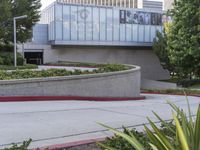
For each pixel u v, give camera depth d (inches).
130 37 2215.8
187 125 132.6
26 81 680.4
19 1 1729.8
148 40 2273.6
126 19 2199.8
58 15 2033.7
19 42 1827.0
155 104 677.3
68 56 2150.6
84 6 2089.1
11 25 1707.7
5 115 461.1
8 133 344.2
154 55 2377.0
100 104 645.9
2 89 653.3
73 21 2065.7
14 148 229.6
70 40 2060.8
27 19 1742.1
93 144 281.3
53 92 723.4
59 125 392.5
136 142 130.1
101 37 2133.4
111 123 412.8
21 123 402.6
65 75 778.2
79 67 1558.8
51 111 509.7
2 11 1616.6
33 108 539.2
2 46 1761.8
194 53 1465.3
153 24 2285.9
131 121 430.3
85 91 789.2
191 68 1585.9
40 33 2176.4
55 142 305.1
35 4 1814.7
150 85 2087.8
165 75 2406.5
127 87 921.5
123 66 1035.3
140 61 2332.7
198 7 1504.7
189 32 1512.1
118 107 593.3
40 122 411.8
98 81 821.2
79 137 328.5
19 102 626.2
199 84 1660.9
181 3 1567.4
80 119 439.8
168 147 123.4
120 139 238.8
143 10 2251.5
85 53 2171.5
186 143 115.6
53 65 1791.3
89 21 2100.1
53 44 2064.5
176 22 1590.8
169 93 1197.7
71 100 717.3
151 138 130.0
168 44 1669.5
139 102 753.0
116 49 2247.8
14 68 1338.6
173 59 1566.2
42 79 703.1
